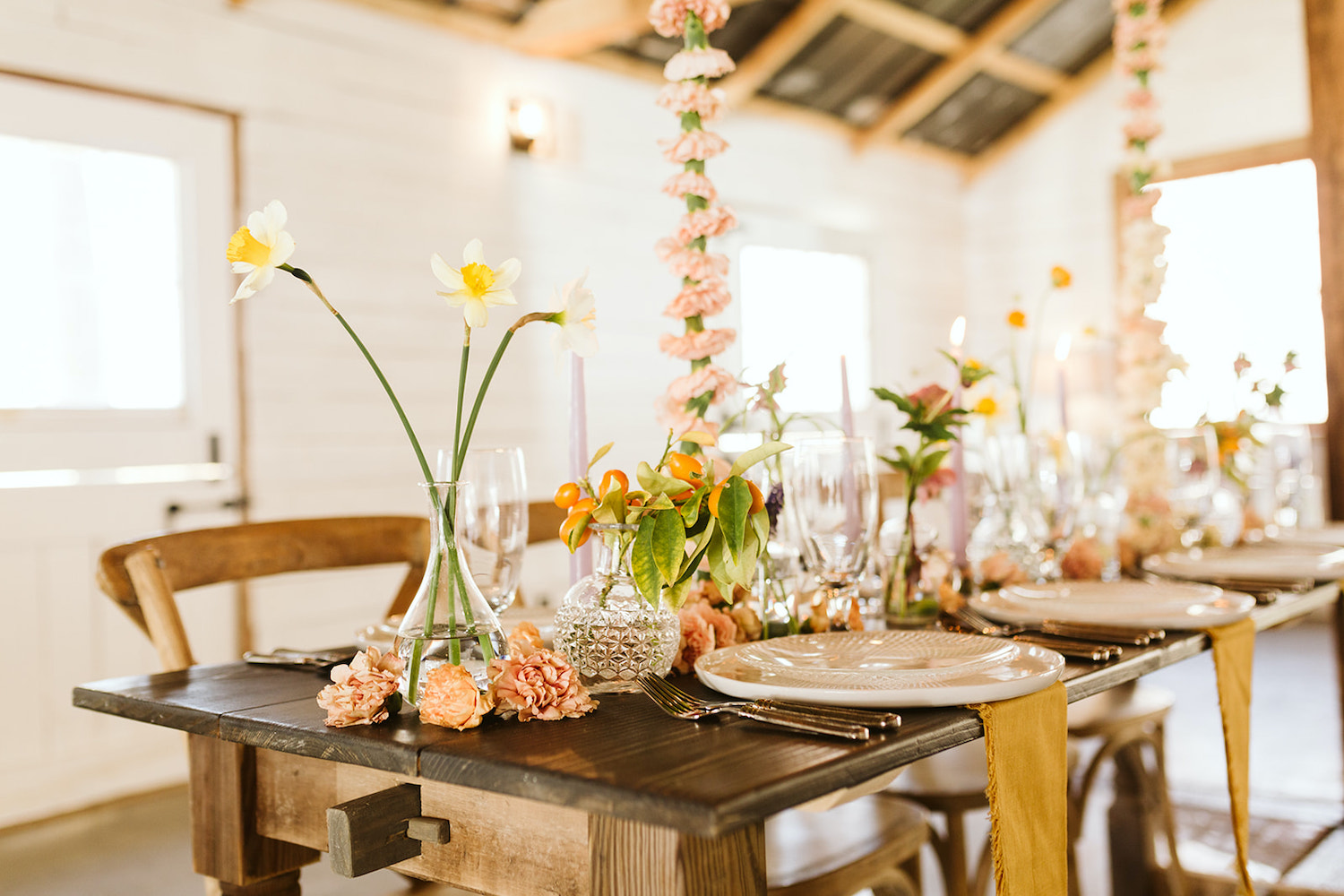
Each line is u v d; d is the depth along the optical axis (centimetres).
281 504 410
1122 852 224
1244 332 679
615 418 543
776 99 630
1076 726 197
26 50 347
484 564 109
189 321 389
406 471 454
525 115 503
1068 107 732
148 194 381
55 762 349
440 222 470
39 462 351
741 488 100
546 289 512
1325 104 277
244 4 402
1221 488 234
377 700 93
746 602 131
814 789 75
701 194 138
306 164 423
